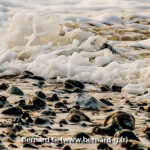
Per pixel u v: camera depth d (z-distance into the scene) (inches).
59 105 554.3
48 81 760.3
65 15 1513.3
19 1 1711.4
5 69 821.2
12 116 487.8
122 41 1203.2
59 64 807.7
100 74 764.6
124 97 653.3
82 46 964.6
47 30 1017.5
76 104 571.2
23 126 447.2
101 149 369.1
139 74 759.7
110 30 1360.7
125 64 823.7
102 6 1743.4
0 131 419.8
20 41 983.6
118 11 1665.8
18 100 584.1
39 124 458.6
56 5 1743.4
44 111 509.0
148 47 1120.2
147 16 1590.8
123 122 445.1
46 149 368.2
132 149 368.2
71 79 768.3
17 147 367.6
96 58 871.1
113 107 571.8
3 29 1053.2
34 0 1774.1
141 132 441.4
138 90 685.9
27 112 505.4
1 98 556.1
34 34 993.5
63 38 1010.1
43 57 861.2
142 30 1392.7
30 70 813.9
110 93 682.2
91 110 549.6
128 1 1850.4
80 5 1760.6
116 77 754.2
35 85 708.0
